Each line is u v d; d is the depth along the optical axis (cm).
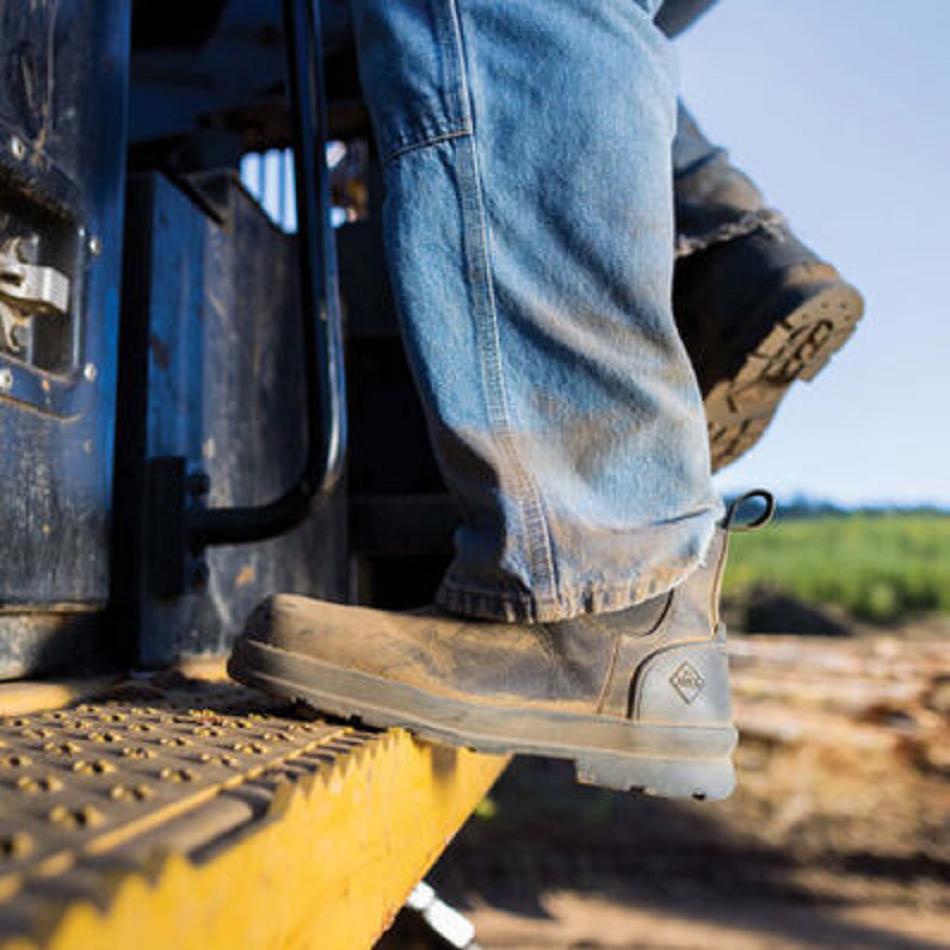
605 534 85
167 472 121
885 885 516
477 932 405
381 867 64
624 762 89
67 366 104
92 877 30
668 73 91
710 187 147
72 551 103
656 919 448
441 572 207
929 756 699
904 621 1405
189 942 31
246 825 41
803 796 641
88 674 110
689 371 88
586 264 86
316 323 113
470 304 87
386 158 91
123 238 124
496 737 86
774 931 445
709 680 93
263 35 206
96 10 112
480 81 88
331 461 113
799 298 135
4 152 93
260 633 88
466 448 86
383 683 83
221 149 191
